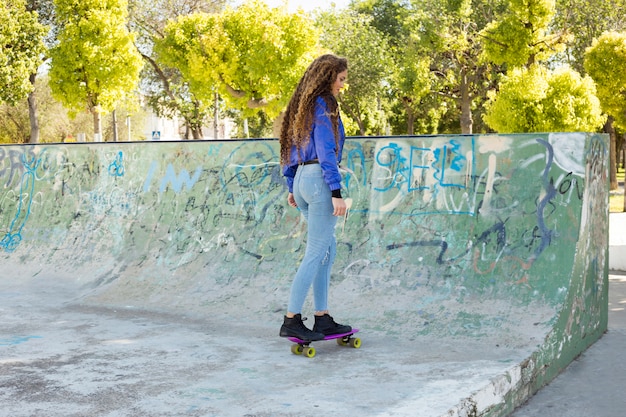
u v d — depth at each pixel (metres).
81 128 52.38
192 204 6.22
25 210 7.51
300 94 3.97
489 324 4.26
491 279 4.55
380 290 4.86
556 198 4.50
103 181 6.98
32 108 34.38
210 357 3.91
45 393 3.26
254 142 5.99
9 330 4.68
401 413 2.86
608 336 5.10
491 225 4.71
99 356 3.95
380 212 5.21
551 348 4.06
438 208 4.97
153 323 4.88
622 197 25.31
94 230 6.81
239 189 5.98
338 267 5.16
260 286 5.32
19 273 6.77
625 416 3.46
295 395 3.16
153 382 3.42
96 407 3.05
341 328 4.05
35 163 7.62
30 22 29.31
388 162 5.27
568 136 4.48
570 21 30.33
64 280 6.41
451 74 38.47
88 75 29.48
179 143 6.47
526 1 25.23
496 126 24.00
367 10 49.12
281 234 5.61
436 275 4.77
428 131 52.66
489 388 3.25
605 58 23.05
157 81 42.38
